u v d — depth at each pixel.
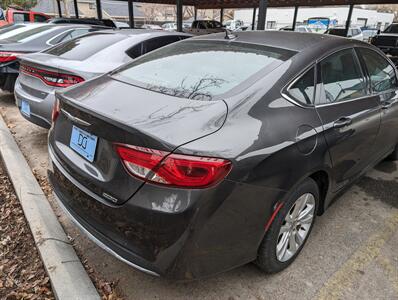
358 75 2.88
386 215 3.11
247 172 1.77
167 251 1.70
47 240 2.39
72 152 2.17
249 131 1.85
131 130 1.71
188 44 2.89
